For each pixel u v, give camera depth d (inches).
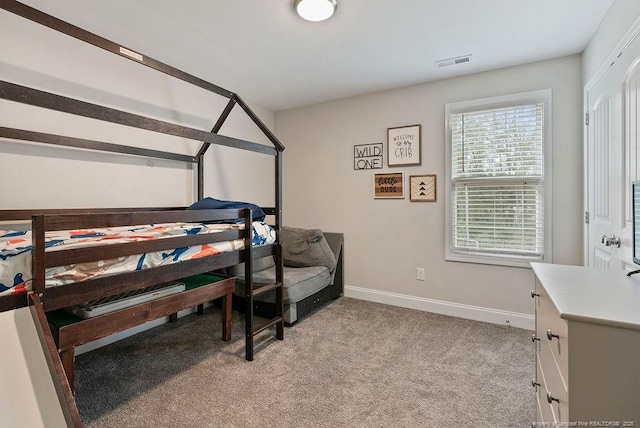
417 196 132.0
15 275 51.7
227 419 65.8
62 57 89.1
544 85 108.0
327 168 153.3
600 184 85.3
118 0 74.7
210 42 95.2
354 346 98.7
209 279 101.1
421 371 84.2
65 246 56.6
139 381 79.4
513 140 113.6
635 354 33.7
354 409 68.9
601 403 35.2
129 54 75.2
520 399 72.3
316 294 131.0
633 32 63.9
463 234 123.8
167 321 118.5
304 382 79.0
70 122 91.4
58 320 63.9
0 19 78.5
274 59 107.0
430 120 128.3
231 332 104.1
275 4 76.9
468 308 122.7
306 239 136.3
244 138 149.3
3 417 41.0
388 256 139.3
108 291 61.8
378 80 125.8
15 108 81.4
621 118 70.2
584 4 77.0
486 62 109.7
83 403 70.7
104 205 99.0
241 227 91.9
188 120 123.5
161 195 114.6
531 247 112.1
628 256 66.7
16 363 45.0
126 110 104.0
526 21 84.5
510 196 114.9
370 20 83.8
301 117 159.6
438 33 90.5
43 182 86.3
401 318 122.3
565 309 37.4
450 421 65.2
